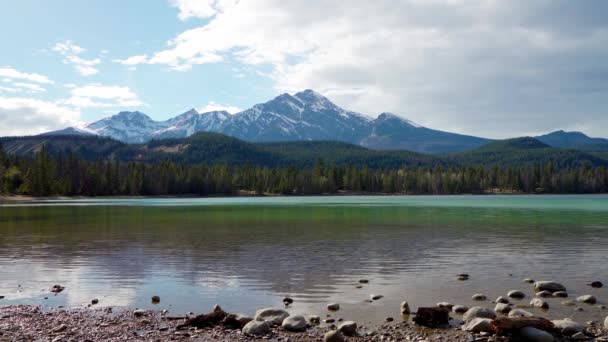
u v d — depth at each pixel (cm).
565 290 1966
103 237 4062
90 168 17912
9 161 16550
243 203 12875
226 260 2809
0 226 5172
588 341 1362
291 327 1491
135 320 1614
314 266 2597
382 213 7569
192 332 1481
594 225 5019
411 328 1499
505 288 2039
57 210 8812
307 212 8019
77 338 1419
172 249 3291
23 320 1606
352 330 1458
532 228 4703
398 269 2494
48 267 2608
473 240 3709
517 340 1384
